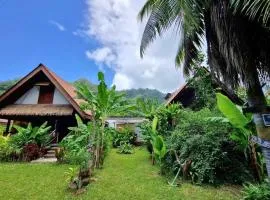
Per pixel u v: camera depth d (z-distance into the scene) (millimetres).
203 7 5418
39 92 16344
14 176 8922
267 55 5688
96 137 10977
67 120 17016
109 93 10969
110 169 10445
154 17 6027
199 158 8305
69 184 7441
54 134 15023
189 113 10570
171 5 4684
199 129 9188
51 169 10203
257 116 5449
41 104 15945
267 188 5762
